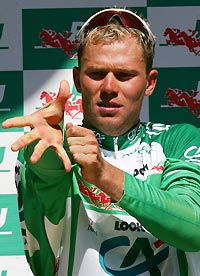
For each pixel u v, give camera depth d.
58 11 6.09
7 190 6.07
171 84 6.08
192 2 6.10
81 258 3.76
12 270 6.04
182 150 3.91
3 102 6.08
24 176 3.79
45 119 3.28
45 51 6.09
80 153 3.23
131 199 3.36
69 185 3.70
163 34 6.10
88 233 3.78
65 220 3.80
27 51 6.09
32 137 3.21
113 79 3.73
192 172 3.73
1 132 6.07
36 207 3.77
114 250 3.76
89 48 3.77
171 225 3.43
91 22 3.84
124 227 3.77
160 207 3.40
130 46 3.76
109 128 3.84
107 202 3.77
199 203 3.54
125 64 3.73
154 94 6.07
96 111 3.79
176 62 6.09
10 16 6.10
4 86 6.09
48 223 3.74
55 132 3.26
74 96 6.01
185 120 6.07
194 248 3.54
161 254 3.78
